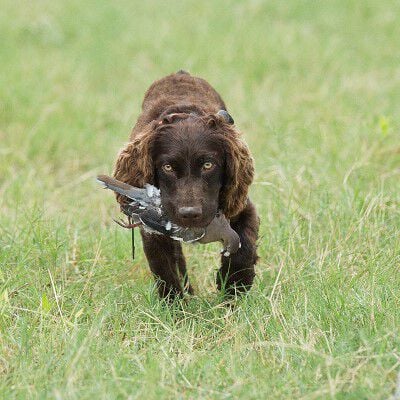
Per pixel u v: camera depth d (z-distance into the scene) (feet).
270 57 133.90
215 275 73.05
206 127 61.82
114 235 78.59
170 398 52.03
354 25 151.53
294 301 63.93
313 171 86.69
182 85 73.10
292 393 51.98
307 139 99.04
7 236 77.51
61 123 112.37
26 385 53.06
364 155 90.38
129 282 71.41
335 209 77.82
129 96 123.95
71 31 150.30
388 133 94.32
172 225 60.85
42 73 129.18
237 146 62.23
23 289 68.85
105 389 51.90
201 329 63.16
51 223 78.38
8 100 116.57
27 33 148.25
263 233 76.64
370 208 74.69
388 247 71.56
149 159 61.77
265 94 120.57
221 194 63.31
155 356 56.65
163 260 67.00
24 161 102.47
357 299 61.46
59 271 72.64
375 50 140.05
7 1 161.07
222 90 122.42
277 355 56.70
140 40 143.84
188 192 59.93
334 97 117.70
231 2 160.97
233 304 66.74
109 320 64.13
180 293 68.23
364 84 123.44
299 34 144.15
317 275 67.00
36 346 58.54
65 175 101.50
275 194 81.82
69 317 63.46
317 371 52.80
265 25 149.89
